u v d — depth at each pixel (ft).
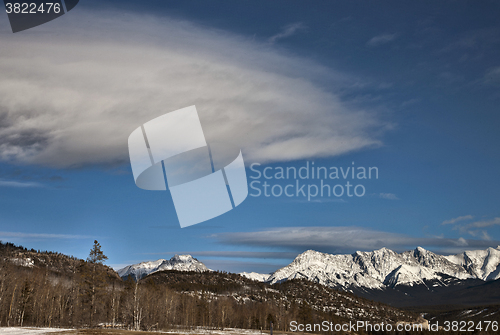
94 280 347.56
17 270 513.45
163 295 516.32
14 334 253.24
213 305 644.27
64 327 383.24
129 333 286.05
